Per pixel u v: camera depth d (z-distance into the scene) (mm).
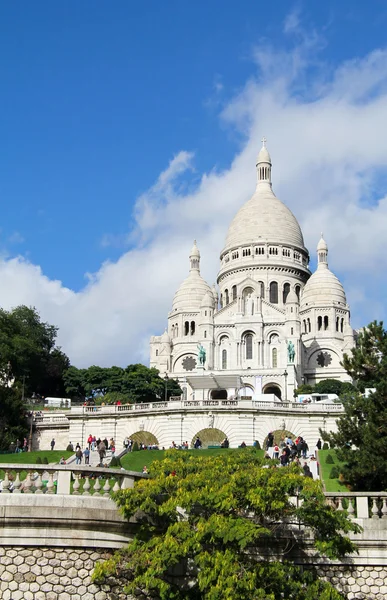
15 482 30312
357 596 32219
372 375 50656
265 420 86438
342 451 48188
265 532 29750
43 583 28953
